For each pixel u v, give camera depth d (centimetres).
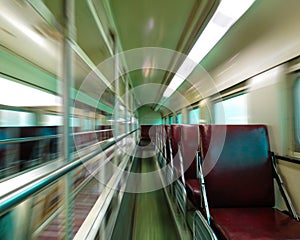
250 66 251
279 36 184
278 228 126
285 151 199
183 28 268
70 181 111
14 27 97
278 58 199
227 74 316
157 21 255
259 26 192
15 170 101
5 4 85
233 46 247
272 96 216
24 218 89
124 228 214
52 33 109
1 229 77
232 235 118
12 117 107
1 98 100
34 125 125
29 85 122
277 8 162
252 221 136
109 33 260
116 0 209
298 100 186
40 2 93
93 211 171
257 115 244
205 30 241
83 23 187
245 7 177
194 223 178
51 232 108
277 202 197
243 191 162
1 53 100
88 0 151
